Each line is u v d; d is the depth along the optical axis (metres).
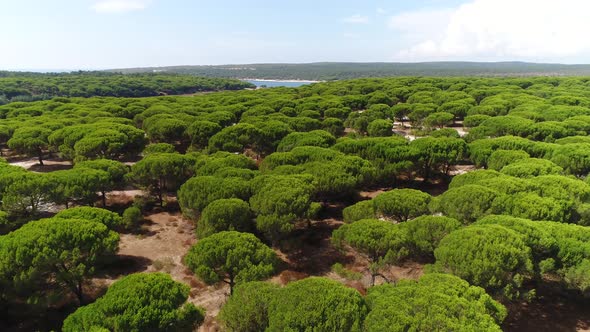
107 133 47.88
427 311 15.34
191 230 34.06
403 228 25.02
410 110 77.56
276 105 79.75
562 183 29.11
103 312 16.16
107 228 24.33
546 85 104.44
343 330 15.34
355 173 36.19
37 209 35.16
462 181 32.66
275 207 28.09
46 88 130.38
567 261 21.28
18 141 47.97
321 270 27.69
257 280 20.75
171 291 17.56
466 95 86.56
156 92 162.25
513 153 38.69
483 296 16.72
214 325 21.70
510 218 23.25
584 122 52.53
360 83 124.94
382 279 26.09
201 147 55.00
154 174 36.78
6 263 20.14
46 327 21.33
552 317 22.05
